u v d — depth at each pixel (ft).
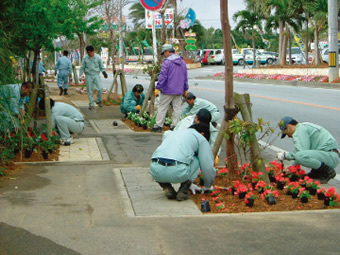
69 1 42.80
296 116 45.62
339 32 88.84
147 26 68.33
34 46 38.11
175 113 36.35
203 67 166.20
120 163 26.73
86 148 30.40
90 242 15.29
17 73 27.53
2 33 26.61
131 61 178.19
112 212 18.35
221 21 21.77
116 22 91.25
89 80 49.26
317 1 87.76
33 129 30.01
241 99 22.13
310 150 23.45
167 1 43.65
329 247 14.94
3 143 26.27
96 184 22.39
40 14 33.68
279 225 16.94
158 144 32.07
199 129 21.42
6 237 15.64
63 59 64.49
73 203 19.42
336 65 77.61
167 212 18.58
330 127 39.37
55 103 31.48
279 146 33.35
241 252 14.58
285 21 111.04
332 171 23.81
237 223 17.16
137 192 21.34
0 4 27.45
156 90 37.37
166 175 19.69
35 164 25.71
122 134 35.42
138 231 16.26
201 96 65.62
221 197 20.03
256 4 117.70
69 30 40.27
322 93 65.92
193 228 16.60
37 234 15.92
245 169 22.67
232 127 21.27
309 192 21.11
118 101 54.44
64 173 24.20
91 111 48.26
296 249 14.80
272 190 20.61
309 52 153.07
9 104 25.82
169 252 14.58
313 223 17.15
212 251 14.65
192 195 20.98
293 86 81.51
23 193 20.66
